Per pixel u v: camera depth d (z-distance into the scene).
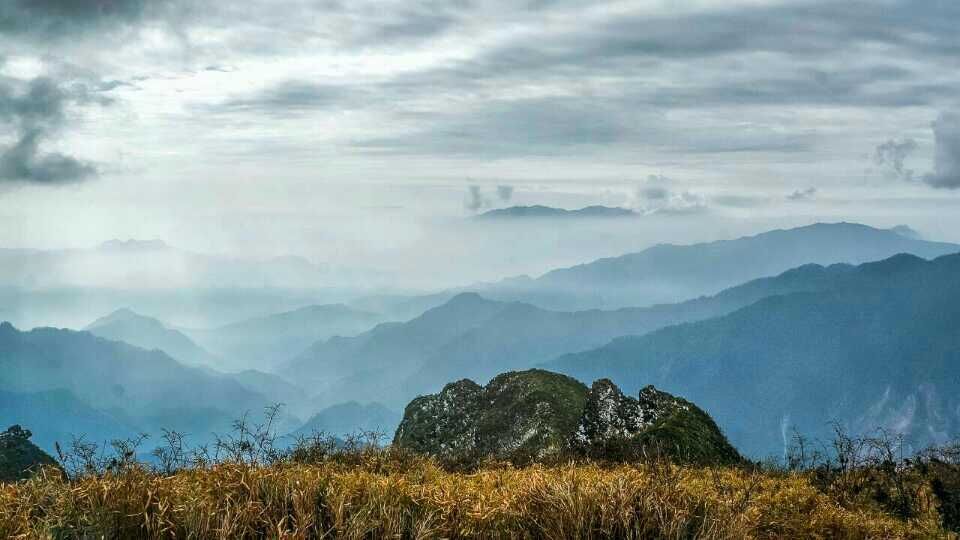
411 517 6.54
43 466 7.07
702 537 6.27
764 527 7.52
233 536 5.85
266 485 6.86
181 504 6.15
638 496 6.72
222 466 7.48
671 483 7.48
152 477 7.09
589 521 6.36
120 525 6.00
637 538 6.18
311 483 6.84
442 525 6.38
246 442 8.23
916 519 9.60
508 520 6.61
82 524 6.04
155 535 5.80
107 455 7.47
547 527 6.40
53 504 6.41
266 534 5.99
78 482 6.79
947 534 9.16
